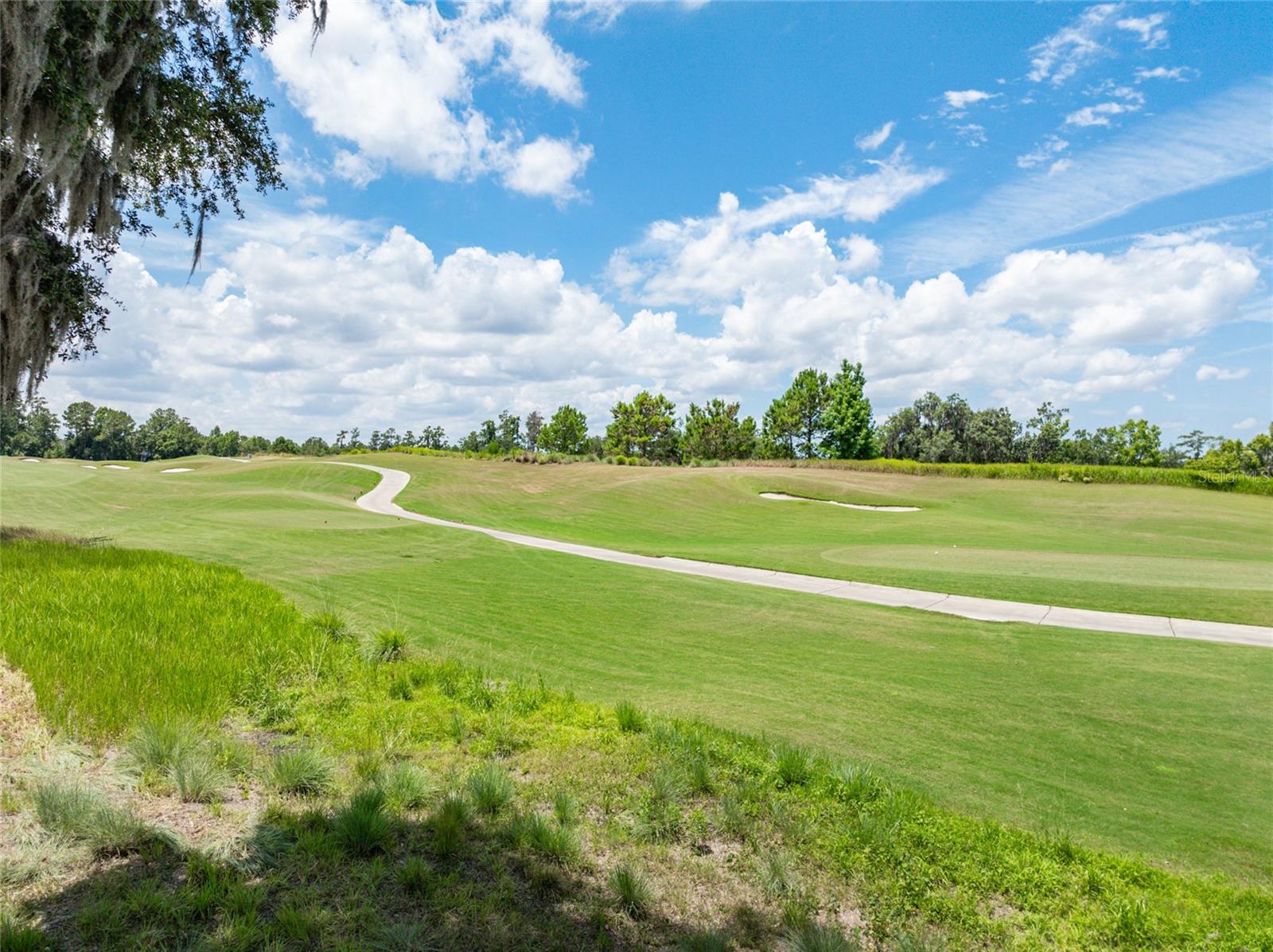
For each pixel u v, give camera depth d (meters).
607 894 2.98
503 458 58.56
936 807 4.28
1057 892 3.22
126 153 9.29
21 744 3.81
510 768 4.27
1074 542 23.89
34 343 9.25
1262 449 56.53
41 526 16.05
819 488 41.00
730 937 2.74
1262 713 6.51
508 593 11.28
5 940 2.23
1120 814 4.54
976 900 3.13
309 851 3.01
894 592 13.23
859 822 3.76
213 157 10.96
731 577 15.17
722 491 40.28
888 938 2.82
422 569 12.98
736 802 3.87
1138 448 68.06
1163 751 5.62
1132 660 8.35
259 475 45.88
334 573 11.80
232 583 8.43
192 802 3.43
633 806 3.81
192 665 5.16
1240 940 2.86
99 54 7.94
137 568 8.74
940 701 6.76
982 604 11.91
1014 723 6.20
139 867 2.83
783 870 3.21
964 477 45.81
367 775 3.88
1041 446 72.75
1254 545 24.08
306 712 4.94
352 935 2.50
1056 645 9.09
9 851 2.80
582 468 51.25
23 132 7.88
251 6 9.63
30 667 4.74
